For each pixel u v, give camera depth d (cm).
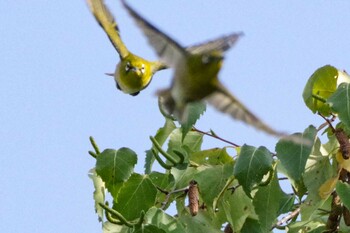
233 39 1001
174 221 1271
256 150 1275
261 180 1266
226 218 1352
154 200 1327
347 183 1320
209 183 1329
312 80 1336
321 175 1316
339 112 1259
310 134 1268
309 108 1339
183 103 1010
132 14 945
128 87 1281
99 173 1309
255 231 1346
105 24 1223
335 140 1331
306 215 1298
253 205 1314
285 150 1266
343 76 1348
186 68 995
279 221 1359
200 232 1318
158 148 1344
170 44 971
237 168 1271
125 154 1316
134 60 1275
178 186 1346
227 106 990
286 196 1396
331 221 1332
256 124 968
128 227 1291
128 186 1326
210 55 995
